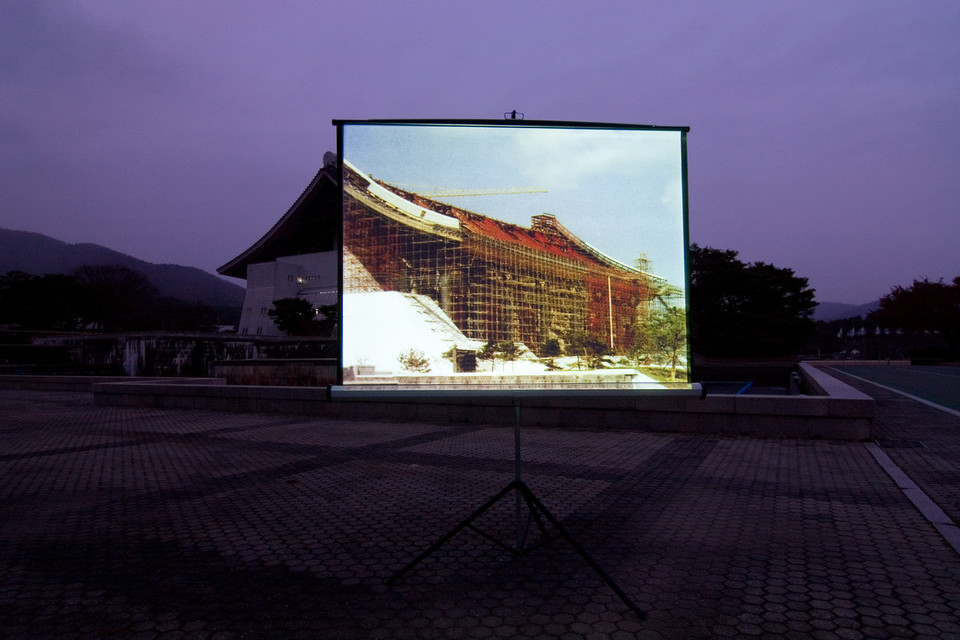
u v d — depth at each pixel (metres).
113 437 8.98
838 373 30.30
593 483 5.50
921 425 9.26
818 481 5.48
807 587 3.09
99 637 2.64
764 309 52.16
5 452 7.73
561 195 3.55
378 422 10.13
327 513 4.66
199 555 3.73
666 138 3.60
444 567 3.46
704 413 8.27
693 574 3.29
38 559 3.68
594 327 3.50
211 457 7.17
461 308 3.48
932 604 2.87
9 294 62.38
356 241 3.51
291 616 2.83
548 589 3.12
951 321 50.62
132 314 76.56
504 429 9.05
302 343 30.91
